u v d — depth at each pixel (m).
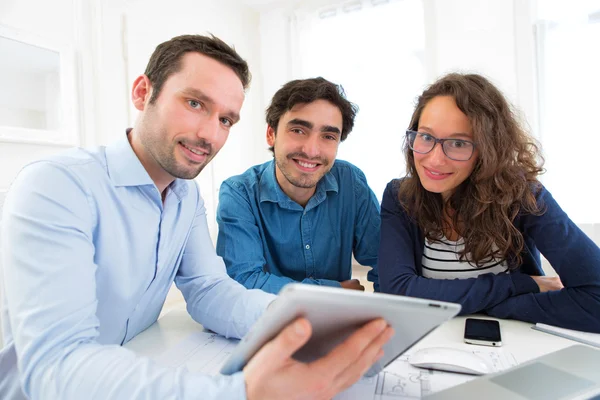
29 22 1.61
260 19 3.21
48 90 1.69
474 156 0.93
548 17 2.17
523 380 0.50
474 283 0.86
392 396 0.51
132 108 2.13
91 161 0.72
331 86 1.15
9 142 1.54
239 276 1.14
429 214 1.07
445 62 2.44
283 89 1.19
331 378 0.38
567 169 2.15
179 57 0.73
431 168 0.96
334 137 1.18
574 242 0.83
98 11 1.93
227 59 0.75
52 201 0.59
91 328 0.55
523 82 2.22
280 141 1.18
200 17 2.64
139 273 0.78
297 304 0.33
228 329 0.75
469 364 0.57
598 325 0.73
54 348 0.49
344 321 0.38
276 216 1.29
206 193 2.63
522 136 1.01
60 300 0.52
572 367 0.53
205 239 0.94
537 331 0.75
